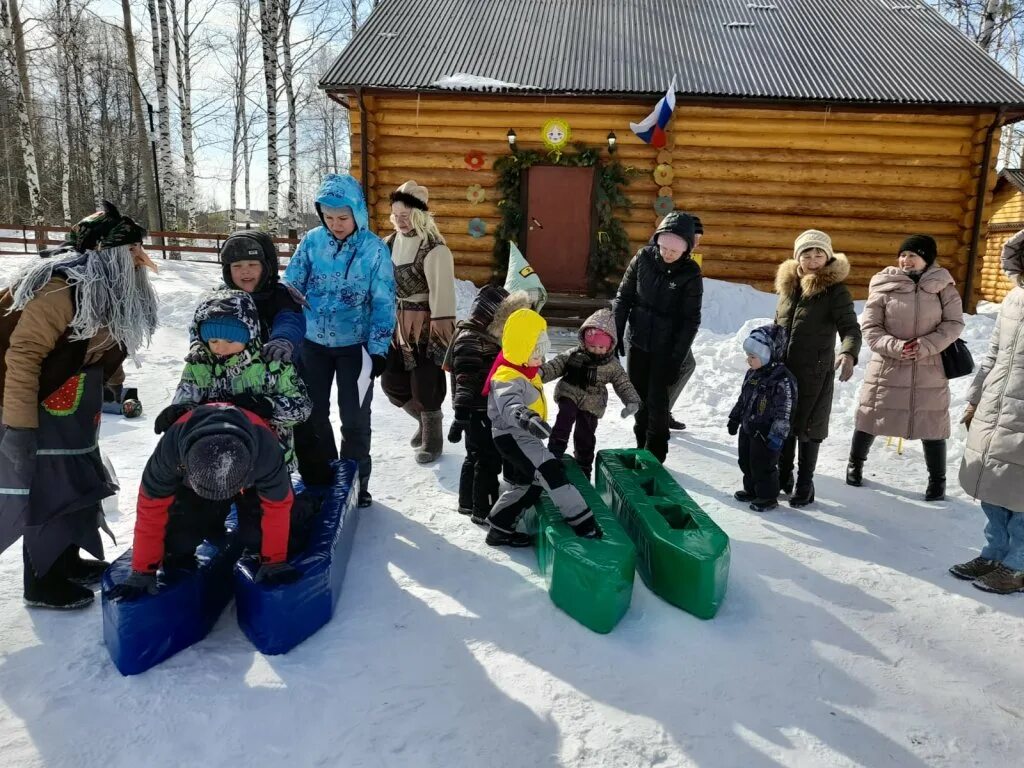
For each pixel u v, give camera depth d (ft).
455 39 37.06
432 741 7.00
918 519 13.02
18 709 7.23
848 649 8.91
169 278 37.42
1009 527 10.45
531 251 35.37
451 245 35.32
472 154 33.81
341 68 33.50
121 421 17.20
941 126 32.94
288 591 8.20
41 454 8.52
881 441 17.51
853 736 7.37
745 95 31.83
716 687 8.04
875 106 32.07
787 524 12.67
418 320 14.25
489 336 11.74
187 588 8.16
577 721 7.36
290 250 46.88
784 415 12.51
